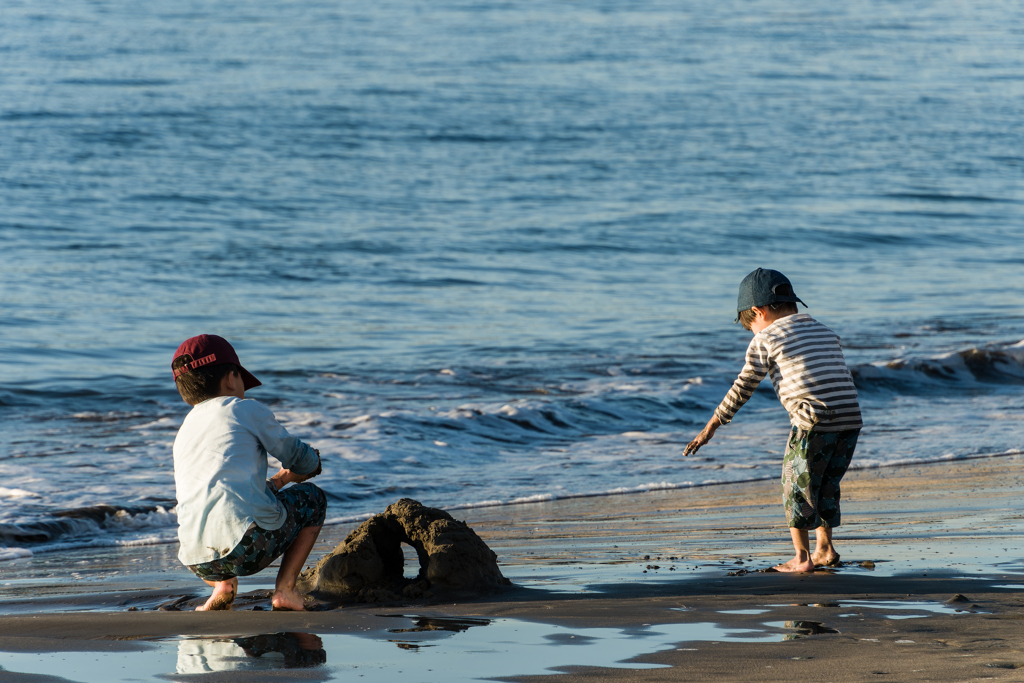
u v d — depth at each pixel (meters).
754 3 176.25
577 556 9.52
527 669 5.32
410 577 8.38
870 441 17.53
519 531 11.20
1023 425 19.16
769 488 14.27
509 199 52.88
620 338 28.14
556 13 148.12
